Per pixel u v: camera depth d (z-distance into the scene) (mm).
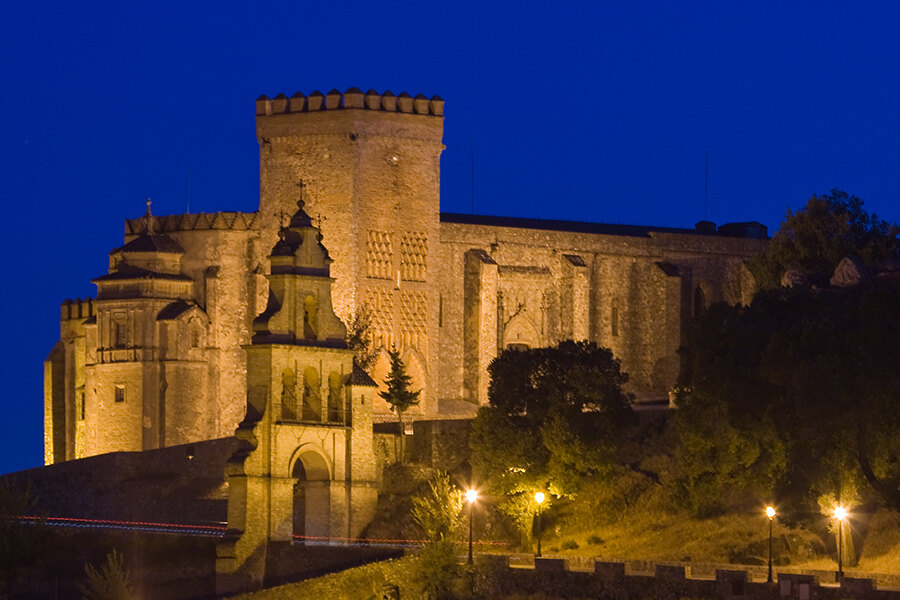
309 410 195500
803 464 180750
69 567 195000
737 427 187250
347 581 181750
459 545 185875
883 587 159250
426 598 177500
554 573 171375
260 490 188250
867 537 182500
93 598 182375
